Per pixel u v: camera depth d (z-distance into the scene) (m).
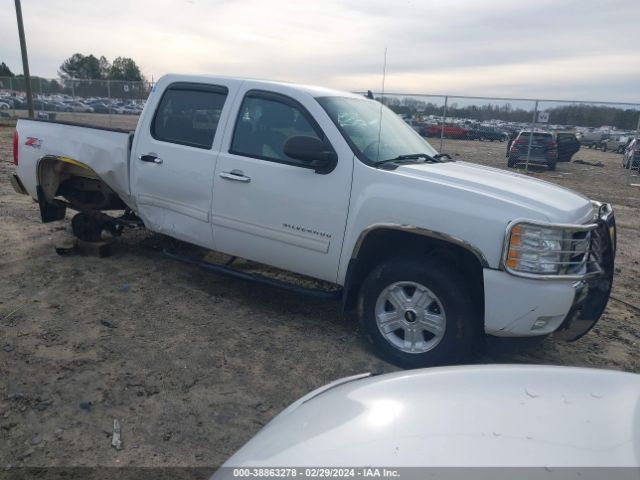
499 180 4.17
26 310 4.52
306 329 4.54
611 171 18.84
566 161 20.59
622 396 2.02
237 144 4.60
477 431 1.79
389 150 4.40
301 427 1.99
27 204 8.52
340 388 2.33
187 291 5.18
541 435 1.75
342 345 4.28
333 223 4.10
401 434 1.80
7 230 6.89
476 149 19.84
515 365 2.34
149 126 5.11
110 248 6.04
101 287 5.13
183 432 3.09
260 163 4.43
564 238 3.52
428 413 1.92
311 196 4.17
